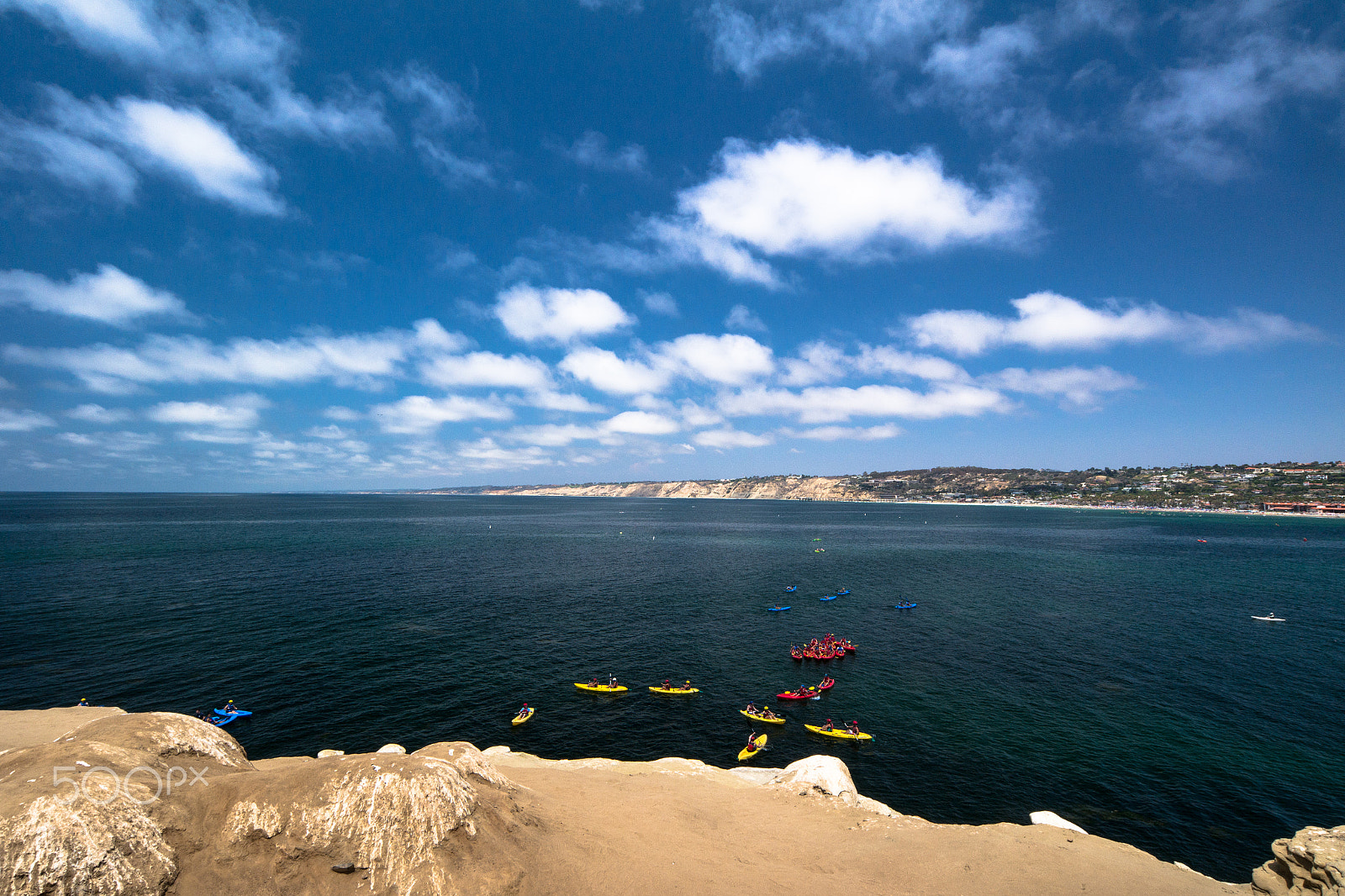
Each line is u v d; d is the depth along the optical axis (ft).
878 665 185.47
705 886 46.91
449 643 197.67
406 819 40.78
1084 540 582.35
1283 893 47.47
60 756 38.78
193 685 155.94
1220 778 116.26
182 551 408.05
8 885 30.60
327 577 313.53
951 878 52.13
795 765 85.76
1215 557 441.68
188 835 37.81
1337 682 169.89
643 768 90.27
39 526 598.75
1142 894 49.37
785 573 360.48
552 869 44.37
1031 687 165.89
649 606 263.49
